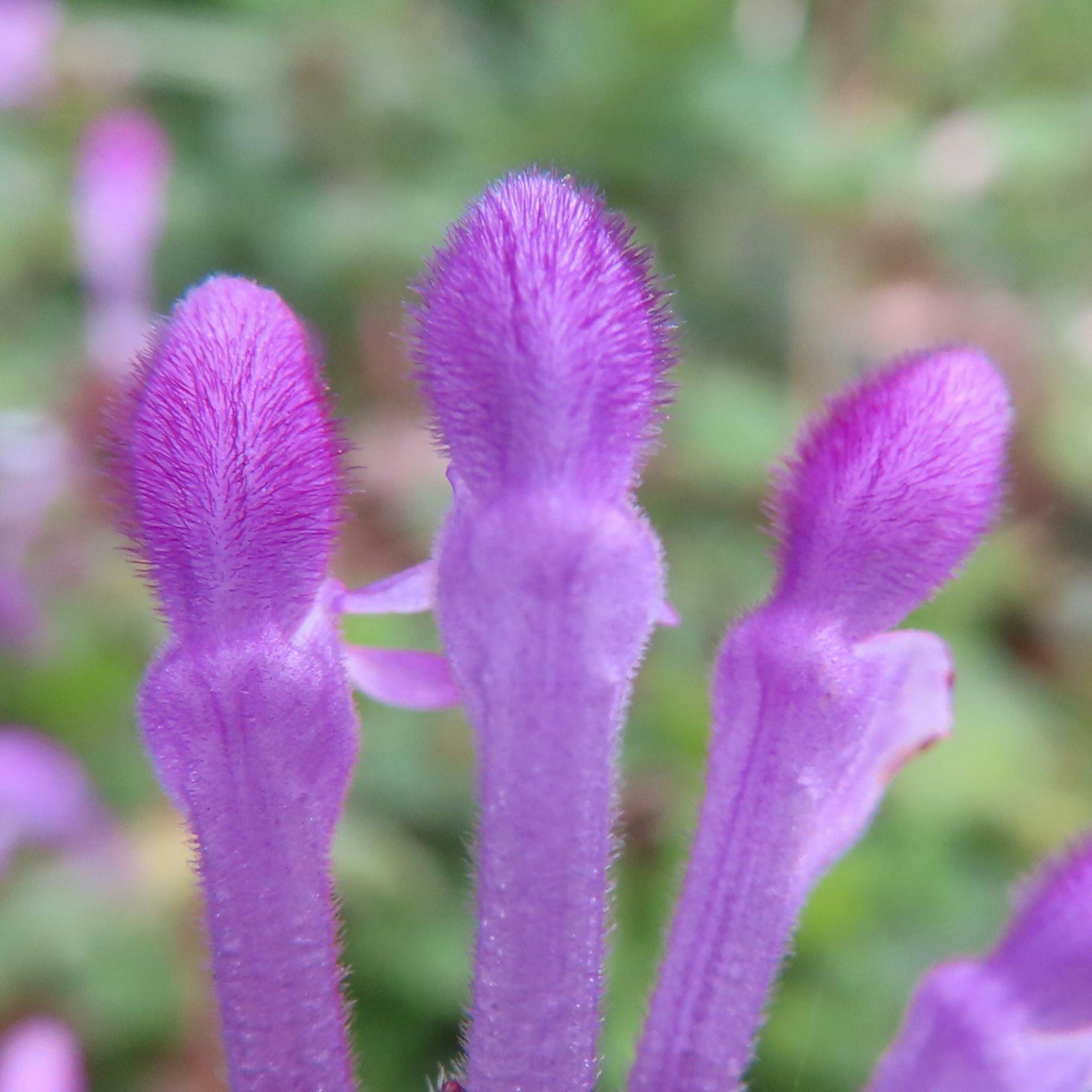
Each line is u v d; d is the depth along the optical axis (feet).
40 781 0.23
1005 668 0.27
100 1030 0.22
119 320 0.30
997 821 0.24
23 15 0.35
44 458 0.27
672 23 0.33
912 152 0.33
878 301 0.32
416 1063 0.21
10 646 0.25
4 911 0.23
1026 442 0.30
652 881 0.22
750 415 0.28
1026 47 0.39
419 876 0.22
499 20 0.41
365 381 0.31
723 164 0.34
